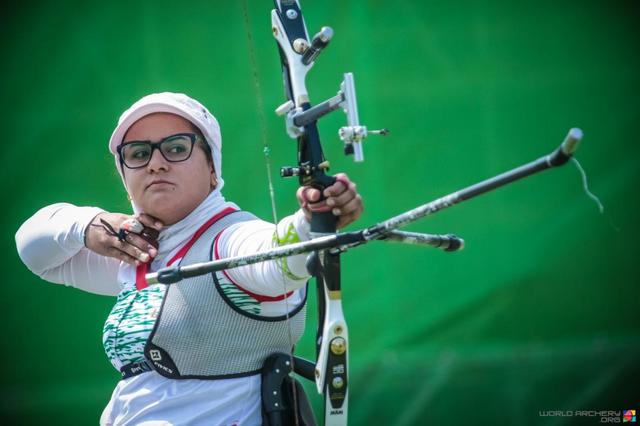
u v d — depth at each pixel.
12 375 29.50
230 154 29.83
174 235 12.20
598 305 31.66
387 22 30.86
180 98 12.38
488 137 31.33
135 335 11.59
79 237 12.71
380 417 28.83
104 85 29.78
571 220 31.69
